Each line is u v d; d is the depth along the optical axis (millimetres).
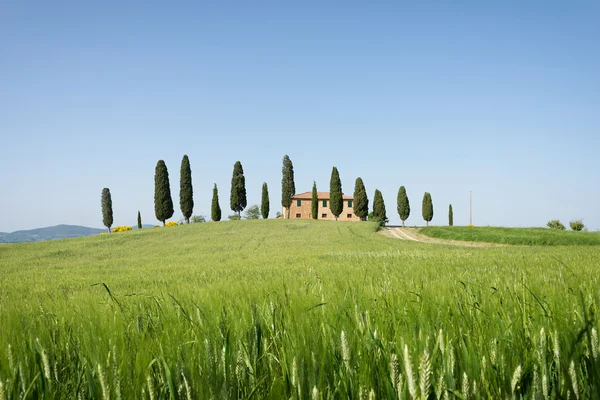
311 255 30125
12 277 27125
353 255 27828
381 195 113875
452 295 4145
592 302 3205
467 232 62438
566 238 47156
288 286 6398
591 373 1885
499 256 20328
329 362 2422
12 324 3775
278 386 2217
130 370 2430
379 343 2408
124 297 6973
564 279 6273
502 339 2535
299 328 2805
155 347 2826
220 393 2021
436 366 2318
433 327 2965
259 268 20688
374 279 7434
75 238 77188
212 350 2367
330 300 4031
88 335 3008
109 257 49719
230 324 3262
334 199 102812
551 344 2402
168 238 70938
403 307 3594
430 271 11906
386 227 91062
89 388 2260
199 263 30422
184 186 101188
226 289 6793
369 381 2156
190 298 5301
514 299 3789
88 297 7754
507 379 2137
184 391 2086
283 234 71188
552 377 2113
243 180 108000
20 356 2623
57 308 5727
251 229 80188
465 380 1914
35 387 2301
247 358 2398
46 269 34250
